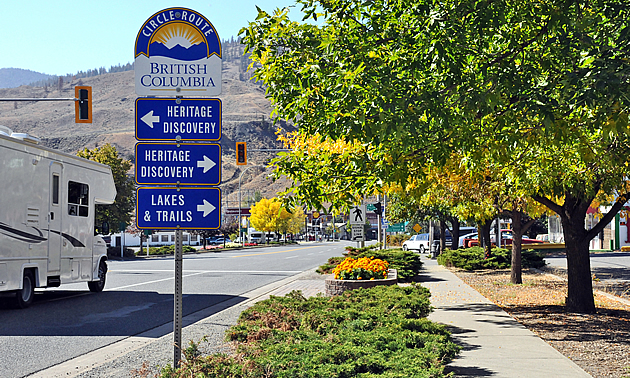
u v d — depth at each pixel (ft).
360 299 35.12
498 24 19.63
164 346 30.25
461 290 53.67
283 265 106.83
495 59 21.30
